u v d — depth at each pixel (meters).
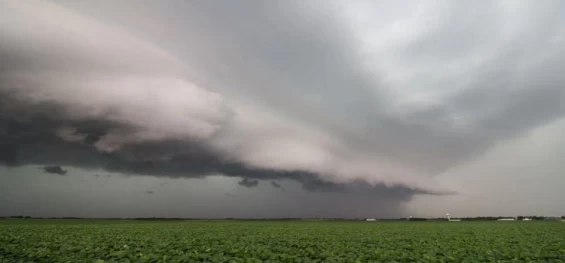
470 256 19.72
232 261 17.27
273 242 28.30
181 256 18.97
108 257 19.09
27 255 19.34
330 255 20.00
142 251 20.92
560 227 59.94
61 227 54.66
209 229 52.88
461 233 43.31
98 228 53.03
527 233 42.06
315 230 52.19
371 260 18.31
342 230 52.66
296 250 22.30
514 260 17.86
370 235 38.75
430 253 20.45
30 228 49.00
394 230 53.03
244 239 31.23
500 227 62.97
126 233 40.31
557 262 17.53
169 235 36.84
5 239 27.34
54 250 22.08
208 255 19.08
